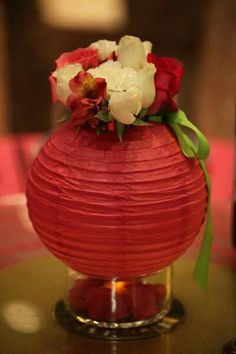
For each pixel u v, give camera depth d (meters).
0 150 1.34
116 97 0.71
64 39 3.21
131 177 0.74
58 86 0.76
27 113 2.84
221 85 2.95
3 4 3.28
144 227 0.74
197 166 0.80
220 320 0.84
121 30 3.19
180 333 0.82
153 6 3.23
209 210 0.83
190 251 1.01
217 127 2.67
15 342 0.79
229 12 3.13
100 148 0.75
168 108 0.80
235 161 1.06
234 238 1.03
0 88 3.00
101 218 0.74
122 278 0.82
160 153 0.76
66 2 3.28
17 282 0.93
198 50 3.19
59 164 0.76
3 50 3.20
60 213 0.75
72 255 0.78
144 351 0.78
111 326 0.82
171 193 0.75
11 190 1.23
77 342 0.80
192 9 3.20
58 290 0.91
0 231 1.07
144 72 0.74
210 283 0.93
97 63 0.80
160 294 0.84
